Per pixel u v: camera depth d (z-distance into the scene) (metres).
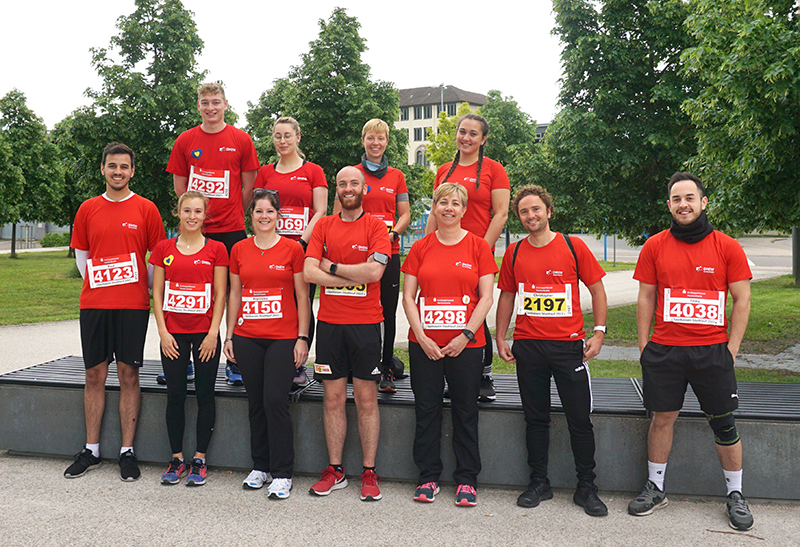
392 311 4.78
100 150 17.44
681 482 4.04
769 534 3.50
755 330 10.40
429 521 3.67
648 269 3.88
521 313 3.98
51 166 30.84
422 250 4.10
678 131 12.72
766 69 7.12
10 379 4.84
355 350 4.02
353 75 20.22
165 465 4.64
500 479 4.24
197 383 4.29
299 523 3.63
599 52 12.91
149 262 4.44
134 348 4.41
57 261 30.30
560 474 4.18
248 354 4.17
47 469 4.54
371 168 4.72
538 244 3.99
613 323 11.51
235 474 4.48
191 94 18.16
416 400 4.04
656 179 12.55
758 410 4.05
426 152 40.97
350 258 4.05
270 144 21.47
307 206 4.84
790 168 7.97
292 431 4.27
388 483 4.32
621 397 4.52
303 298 4.24
